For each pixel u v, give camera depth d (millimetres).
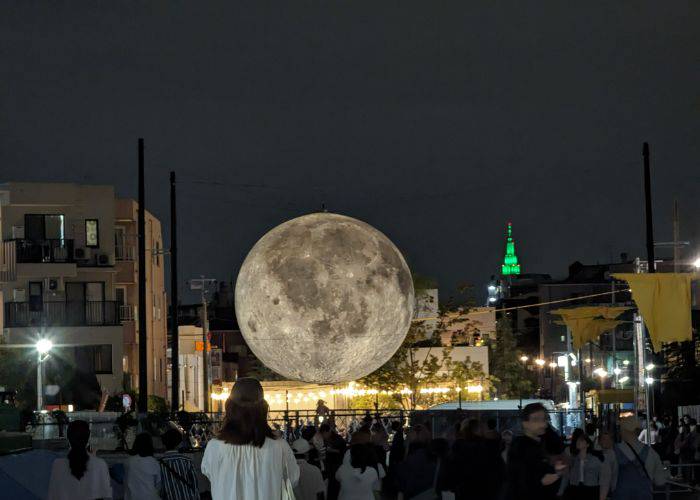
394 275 40719
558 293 142000
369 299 40031
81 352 72125
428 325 78688
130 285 81812
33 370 61969
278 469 11938
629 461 22281
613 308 49500
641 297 30375
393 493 24125
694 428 45406
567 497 24750
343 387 76188
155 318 89125
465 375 76188
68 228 73688
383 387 75188
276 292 40125
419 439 25172
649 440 36875
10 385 61219
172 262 63625
